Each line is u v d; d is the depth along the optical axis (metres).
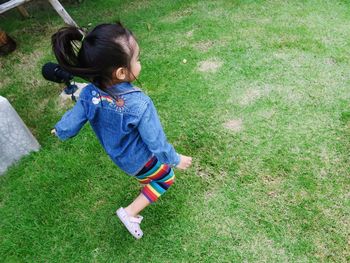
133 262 2.15
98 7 4.74
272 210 2.27
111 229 2.31
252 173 2.49
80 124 1.76
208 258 2.11
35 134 3.02
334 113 2.82
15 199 2.56
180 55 3.62
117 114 1.66
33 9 4.99
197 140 2.76
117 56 1.50
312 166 2.48
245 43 3.65
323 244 2.09
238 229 2.21
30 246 2.29
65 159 2.76
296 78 3.17
